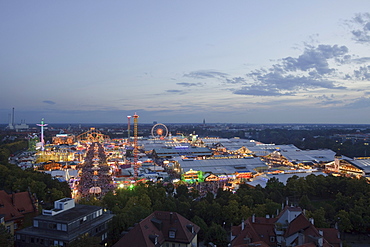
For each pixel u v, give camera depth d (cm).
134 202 14912
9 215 12394
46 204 16775
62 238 9825
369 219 14600
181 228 10712
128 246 9412
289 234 10400
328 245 9488
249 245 8812
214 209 14950
